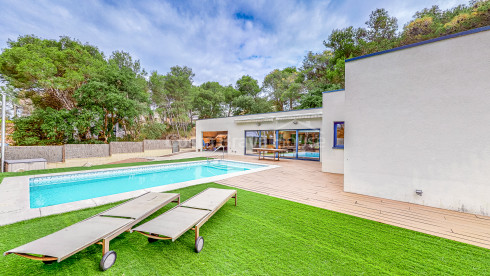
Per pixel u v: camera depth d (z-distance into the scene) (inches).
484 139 153.7
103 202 178.5
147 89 1159.0
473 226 137.0
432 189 175.2
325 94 362.6
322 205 180.7
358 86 215.8
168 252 105.2
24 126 602.9
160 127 1011.3
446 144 168.6
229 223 141.6
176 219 114.0
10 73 605.6
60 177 327.6
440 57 170.4
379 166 203.2
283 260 98.1
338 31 1143.0
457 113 163.6
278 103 1392.7
